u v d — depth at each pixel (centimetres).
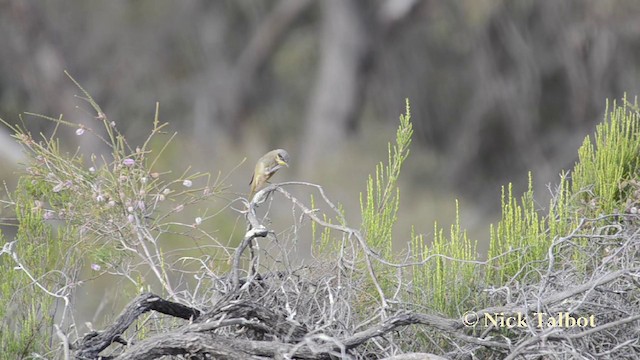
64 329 768
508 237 805
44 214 802
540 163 2880
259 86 3300
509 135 2973
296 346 636
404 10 3161
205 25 3281
